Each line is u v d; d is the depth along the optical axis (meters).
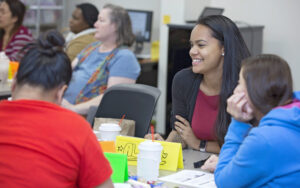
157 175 1.74
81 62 3.52
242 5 4.88
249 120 1.58
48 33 1.32
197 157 2.13
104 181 1.30
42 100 1.28
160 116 4.52
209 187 1.65
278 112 1.41
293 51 4.64
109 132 2.04
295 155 1.39
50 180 1.22
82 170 1.27
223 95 2.16
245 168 1.43
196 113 2.33
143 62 4.68
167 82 4.33
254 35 4.40
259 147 1.39
